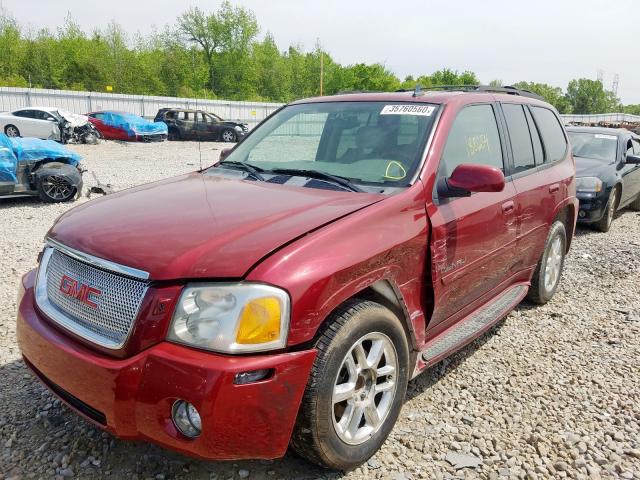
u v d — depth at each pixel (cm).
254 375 221
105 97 3703
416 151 329
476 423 322
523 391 363
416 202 303
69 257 266
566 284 604
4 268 591
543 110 508
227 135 2958
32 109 2367
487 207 361
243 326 221
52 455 279
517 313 510
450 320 362
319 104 404
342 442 258
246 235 245
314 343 242
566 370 396
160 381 219
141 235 253
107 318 238
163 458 279
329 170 342
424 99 369
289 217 264
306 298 231
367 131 357
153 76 6875
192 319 222
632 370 398
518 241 420
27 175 988
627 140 1036
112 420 230
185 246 239
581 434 314
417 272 299
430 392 358
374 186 314
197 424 222
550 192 468
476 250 354
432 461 286
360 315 254
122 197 321
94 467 271
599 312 517
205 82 7469
